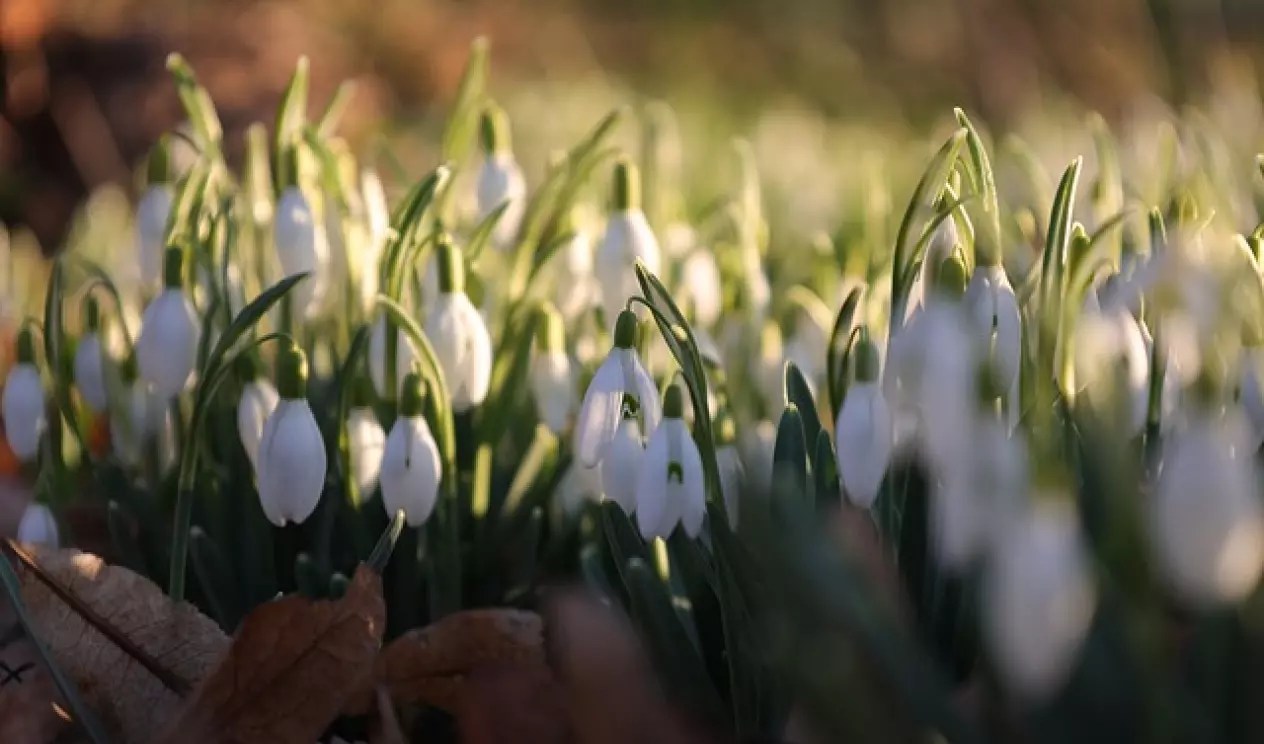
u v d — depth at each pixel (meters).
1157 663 0.38
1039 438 0.40
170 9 1.30
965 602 0.42
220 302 0.51
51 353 0.50
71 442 0.54
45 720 0.46
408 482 0.46
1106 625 0.39
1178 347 0.41
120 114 1.19
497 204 0.54
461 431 0.50
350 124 1.30
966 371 0.40
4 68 1.13
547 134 1.62
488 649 0.45
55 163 1.19
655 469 0.44
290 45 1.36
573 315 0.53
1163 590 0.40
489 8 2.19
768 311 0.62
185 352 0.48
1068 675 0.39
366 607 0.44
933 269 0.43
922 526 0.44
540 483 0.50
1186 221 0.45
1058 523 0.36
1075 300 0.42
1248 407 0.41
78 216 0.79
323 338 0.53
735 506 0.48
